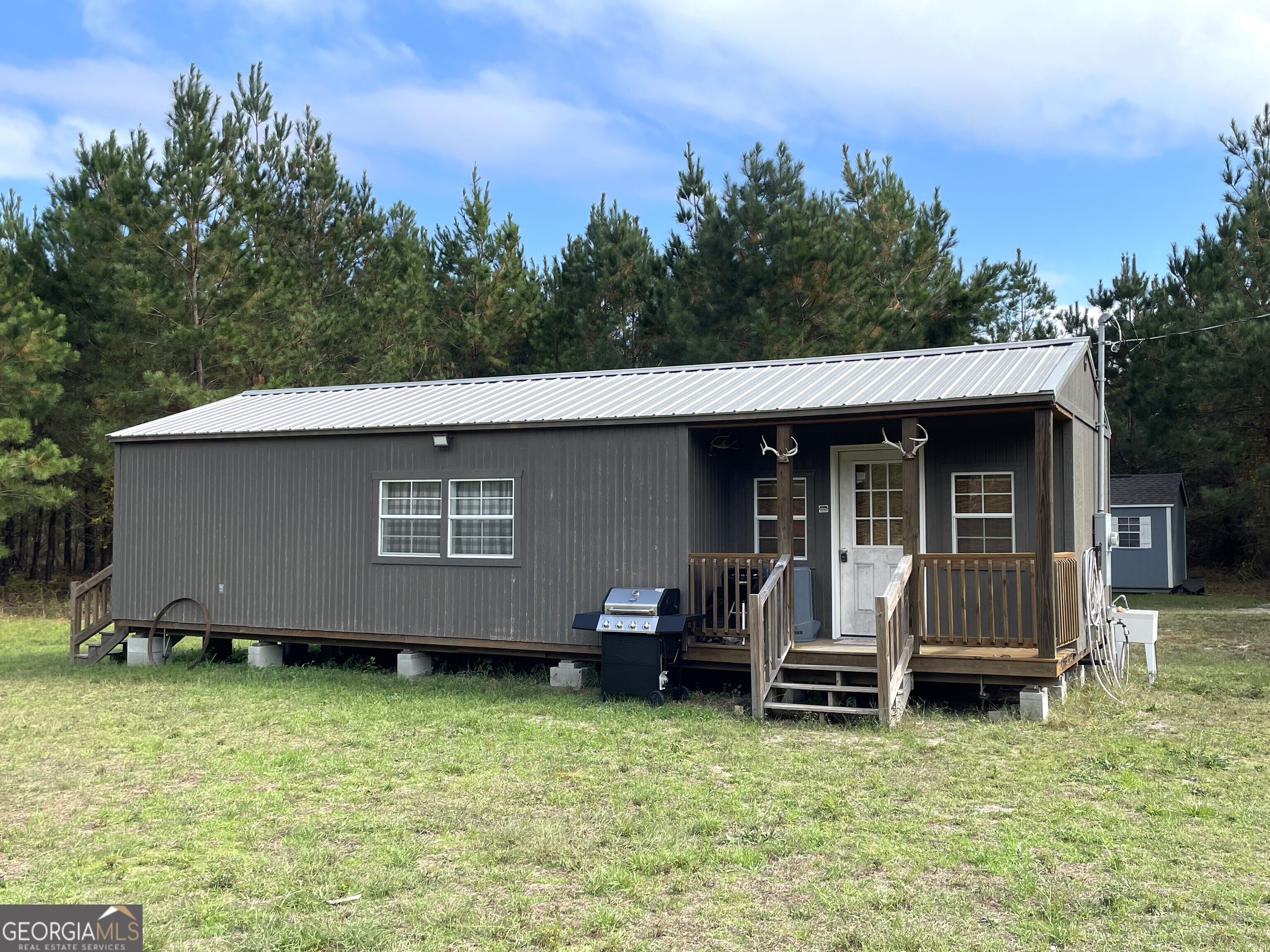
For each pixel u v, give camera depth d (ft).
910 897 17.67
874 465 40.45
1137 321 92.38
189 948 15.94
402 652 44.11
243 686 41.68
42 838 21.53
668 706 35.81
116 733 32.58
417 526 43.65
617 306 98.63
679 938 16.16
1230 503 86.28
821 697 35.37
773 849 20.12
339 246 91.76
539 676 42.06
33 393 67.62
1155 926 16.30
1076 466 39.34
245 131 85.87
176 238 71.56
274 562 46.44
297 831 21.70
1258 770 25.93
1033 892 17.74
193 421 51.11
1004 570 33.47
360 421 45.65
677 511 38.24
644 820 22.13
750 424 37.14
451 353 96.99
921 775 25.75
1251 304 79.20
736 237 80.28
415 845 20.84
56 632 65.36
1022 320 115.75
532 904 17.58
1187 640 54.44
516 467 41.39
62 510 89.51
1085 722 31.91
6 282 68.64
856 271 78.43
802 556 41.22
